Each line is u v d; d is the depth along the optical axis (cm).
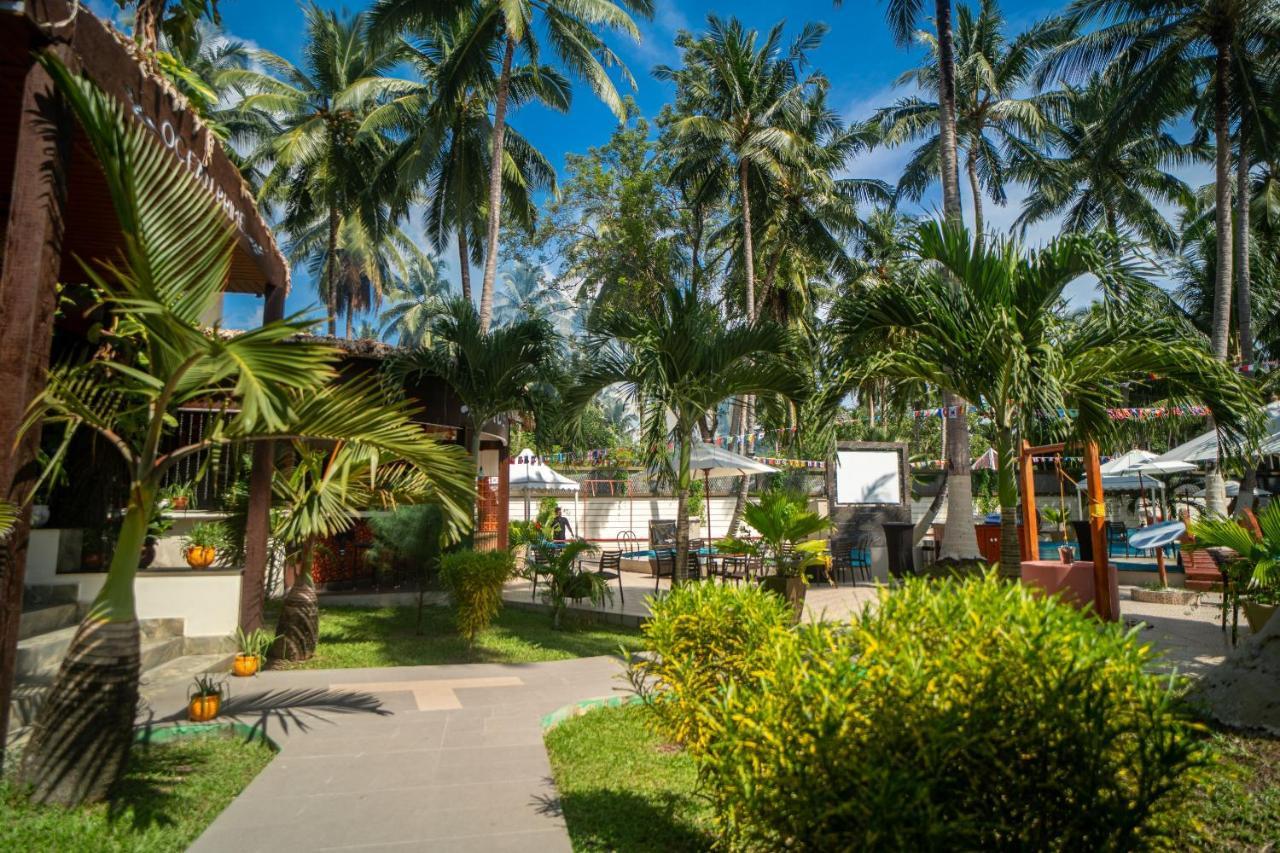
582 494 2297
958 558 1193
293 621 770
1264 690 425
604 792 405
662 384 922
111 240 638
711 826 347
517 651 841
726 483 2525
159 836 343
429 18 1828
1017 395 608
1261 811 323
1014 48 2319
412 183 1984
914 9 1606
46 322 397
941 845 204
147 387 417
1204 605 1028
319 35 2388
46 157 399
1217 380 661
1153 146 2522
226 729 512
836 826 215
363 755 466
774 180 2569
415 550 998
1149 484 1850
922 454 2730
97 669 382
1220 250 1694
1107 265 643
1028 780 215
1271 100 1786
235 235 653
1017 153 2583
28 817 352
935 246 684
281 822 362
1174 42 1795
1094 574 782
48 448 772
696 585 453
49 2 399
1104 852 209
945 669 230
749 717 250
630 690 604
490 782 418
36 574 721
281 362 361
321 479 706
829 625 279
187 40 693
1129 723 220
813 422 758
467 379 1194
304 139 2272
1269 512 593
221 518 1048
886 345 736
